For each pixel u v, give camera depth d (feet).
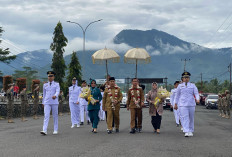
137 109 42.57
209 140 35.37
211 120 71.77
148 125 53.72
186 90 39.96
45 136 37.65
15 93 126.62
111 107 41.73
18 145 30.48
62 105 96.48
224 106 85.61
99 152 26.81
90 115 42.88
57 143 31.94
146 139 35.37
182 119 39.86
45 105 39.91
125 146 30.14
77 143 31.99
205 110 136.05
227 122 66.74
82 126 52.01
